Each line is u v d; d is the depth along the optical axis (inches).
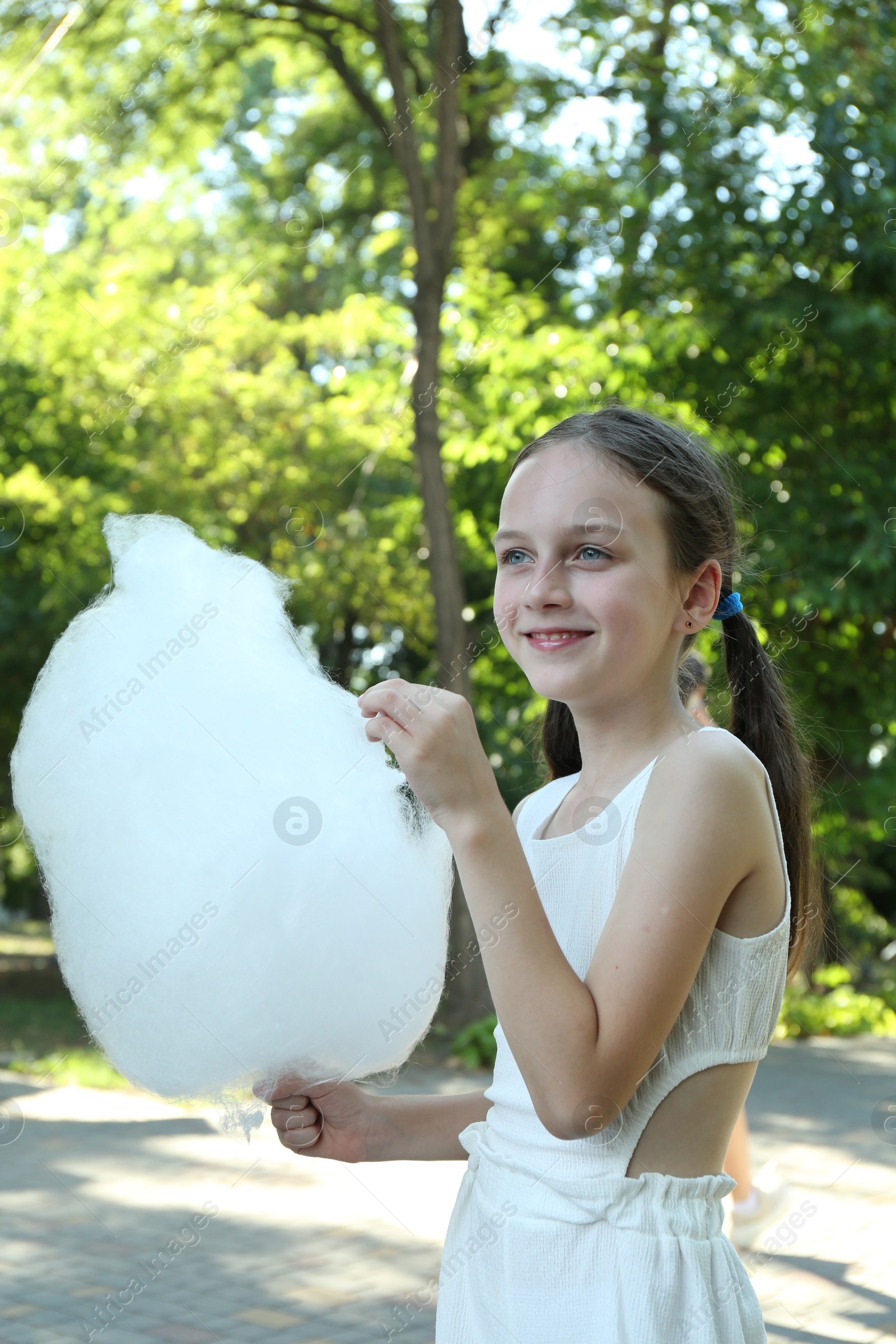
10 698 458.6
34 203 341.7
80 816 44.9
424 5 411.8
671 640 49.3
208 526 403.5
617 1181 43.6
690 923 43.0
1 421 398.0
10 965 625.0
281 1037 44.6
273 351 432.8
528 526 47.1
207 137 393.4
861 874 554.6
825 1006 415.2
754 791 45.8
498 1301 45.3
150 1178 176.1
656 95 383.2
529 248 527.2
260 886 42.8
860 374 395.5
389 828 46.0
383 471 434.0
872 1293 135.2
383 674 453.4
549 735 65.1
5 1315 120.1
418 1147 55.0
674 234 386.0
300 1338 112.3
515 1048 42.2
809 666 416.5
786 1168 197.8
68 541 424.5
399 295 507.2
